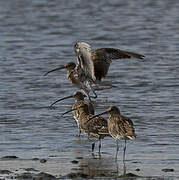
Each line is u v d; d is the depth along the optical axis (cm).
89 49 1644
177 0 5234
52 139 1645
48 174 1288
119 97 2177
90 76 1745
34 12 4619
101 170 1345
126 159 1443
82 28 3962
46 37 3644
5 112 1959
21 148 1554
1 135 1683
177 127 1755
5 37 3634
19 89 2317
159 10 4719
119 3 5056
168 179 1260
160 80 2473
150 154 1486
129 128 1425
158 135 1669
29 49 3244
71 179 1262
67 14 4531
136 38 3597
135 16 4441
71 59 2961
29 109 2005
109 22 4184
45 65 2806
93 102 2102
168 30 3853
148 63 2858
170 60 2914
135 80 2481
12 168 1359
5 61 2900
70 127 1778
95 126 1527
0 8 4803
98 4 5025
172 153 1492
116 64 2848
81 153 1506
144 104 2059
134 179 1262
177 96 2181
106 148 1558
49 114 1938
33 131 1727
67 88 2342
